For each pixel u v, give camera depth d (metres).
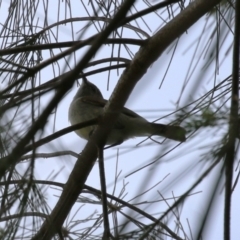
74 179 6.87
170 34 6.26
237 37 3.97
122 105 6.49
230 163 3.07
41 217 4.95
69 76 4.05
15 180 4.74
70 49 5.02
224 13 5.41
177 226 4.71
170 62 6.02
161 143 3.55
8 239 4.48
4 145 4.42
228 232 3.27
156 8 4.97
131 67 6.44
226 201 3.14
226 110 3.46
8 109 4.60
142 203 3.71
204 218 2.64
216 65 4.98
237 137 3.24
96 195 7.03
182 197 3.16
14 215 4.64
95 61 6.78
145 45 6.39
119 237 4.39
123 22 5.11
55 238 6.26
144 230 4.41
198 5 6.08
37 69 5.04
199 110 3.97
